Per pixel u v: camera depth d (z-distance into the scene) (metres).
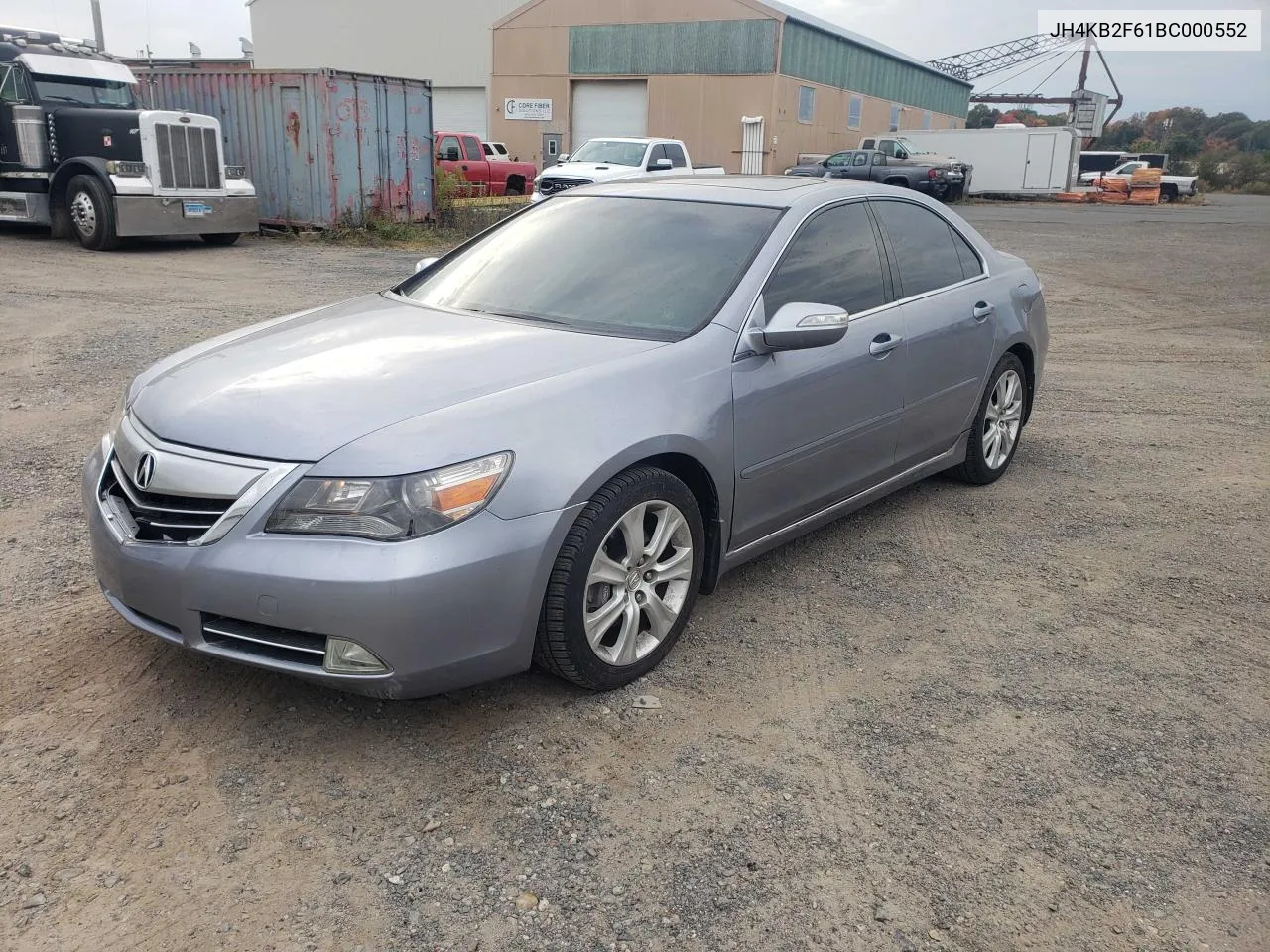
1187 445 6.39
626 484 3.15
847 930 2.37
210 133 14.83
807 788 2.88
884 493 4.65
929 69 48.25
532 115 36.91
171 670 3.37
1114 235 22.98
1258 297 13.23
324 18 41.97
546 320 3.79
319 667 2.78
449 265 4.47
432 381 3.14
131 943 2.27
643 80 34.91
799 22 33.72
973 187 41.41
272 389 3.12
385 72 41.47
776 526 3.96
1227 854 2.66
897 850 2.64
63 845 2.56
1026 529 4.91
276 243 16.64
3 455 5.45
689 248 3.97
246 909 2.38
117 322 9.14
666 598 3.48
